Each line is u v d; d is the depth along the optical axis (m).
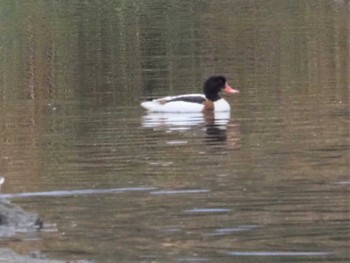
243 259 16.30
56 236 17.62
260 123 29.19
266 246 16.94
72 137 27.70
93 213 19.14
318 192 20.38
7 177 22.56
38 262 15.93
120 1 75.38
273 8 67.12
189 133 28.00
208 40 50.88
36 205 19.89
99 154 25.12
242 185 21.17
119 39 53.25
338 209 19.06
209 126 29.08
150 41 51.84
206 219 18.59
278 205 19.44
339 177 21.62
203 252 16.69
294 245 16.97
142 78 39.72
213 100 31.89
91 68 43.03
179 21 61.03
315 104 32.06
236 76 39.00
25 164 24.11
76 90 37.06
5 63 45.62
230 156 24.44
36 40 54.16
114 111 32.25
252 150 25.11
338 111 30.53
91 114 31.70
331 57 42.84
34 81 39.66
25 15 68.94
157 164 23.66
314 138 26.41
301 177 21.75
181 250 16.78
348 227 17.89
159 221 18.50
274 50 46.03
